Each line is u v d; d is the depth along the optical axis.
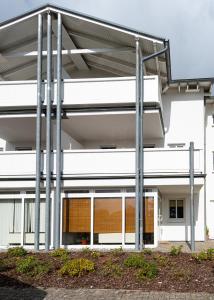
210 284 10.29
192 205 16.09
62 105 18.12
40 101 17.73
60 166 17.52
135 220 17.02
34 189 18.22
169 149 17.59
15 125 19.89
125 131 20.62
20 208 18.27
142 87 17.69
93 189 17.81
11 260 13.10
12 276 11.38
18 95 18.50
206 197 22.41
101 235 17.47
